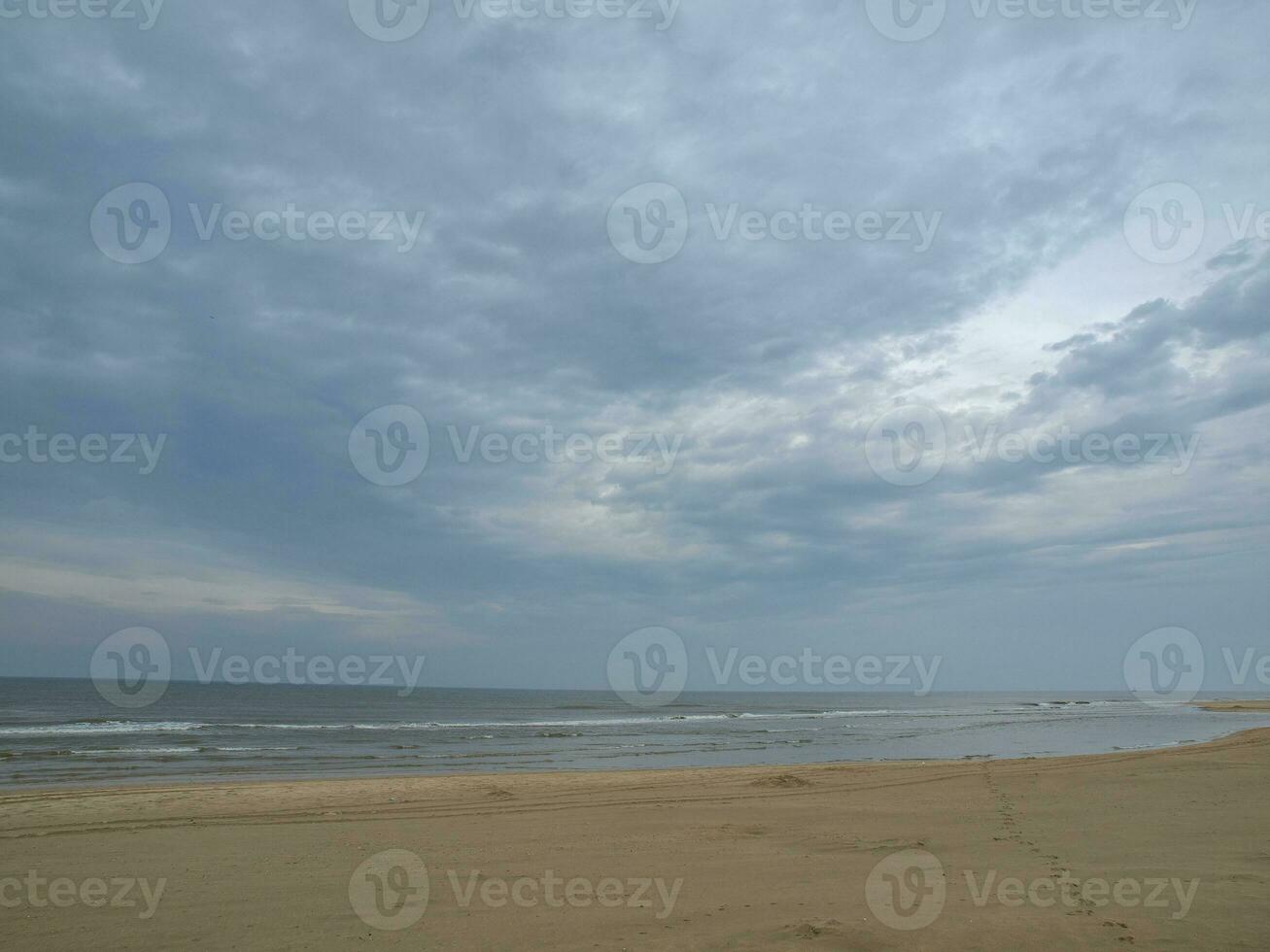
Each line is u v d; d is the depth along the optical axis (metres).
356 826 12.92
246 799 16.44
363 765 27.08
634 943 6.04
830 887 7.93
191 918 7.18
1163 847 9.87
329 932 6.67
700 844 10.99
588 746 36.78
